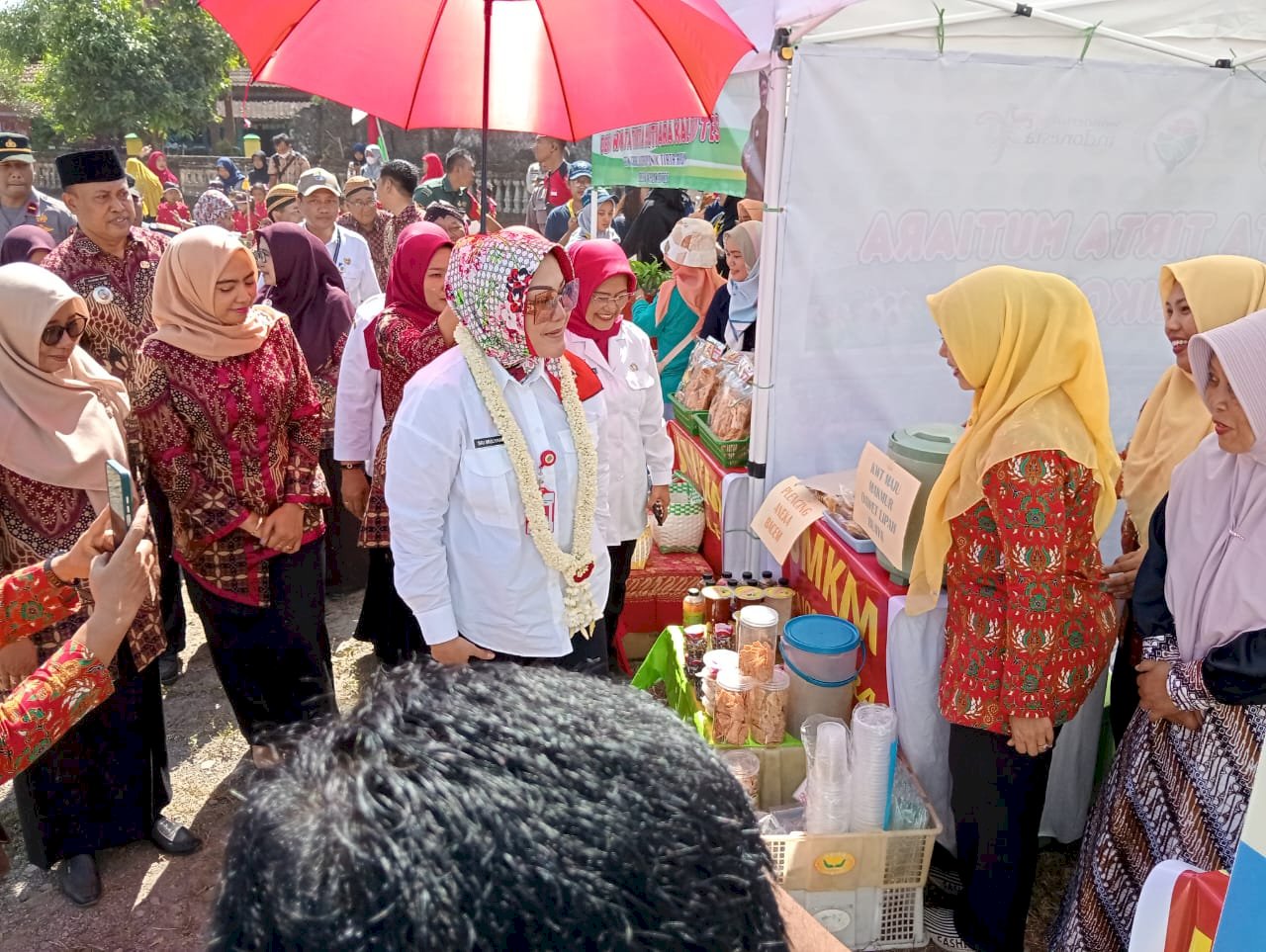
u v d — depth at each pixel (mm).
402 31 2977
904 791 2561
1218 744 1937
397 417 2223
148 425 2713
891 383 3463
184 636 4004
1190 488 2045
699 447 4180
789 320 3316
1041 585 2068
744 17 3141
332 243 5777
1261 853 1075
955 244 3352
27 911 2754
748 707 2736
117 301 3494
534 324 2131
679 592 3961
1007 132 3266
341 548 4664
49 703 1464
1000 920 2377
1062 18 3197
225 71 26906
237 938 534
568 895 506
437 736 588
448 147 19234
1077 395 2148
